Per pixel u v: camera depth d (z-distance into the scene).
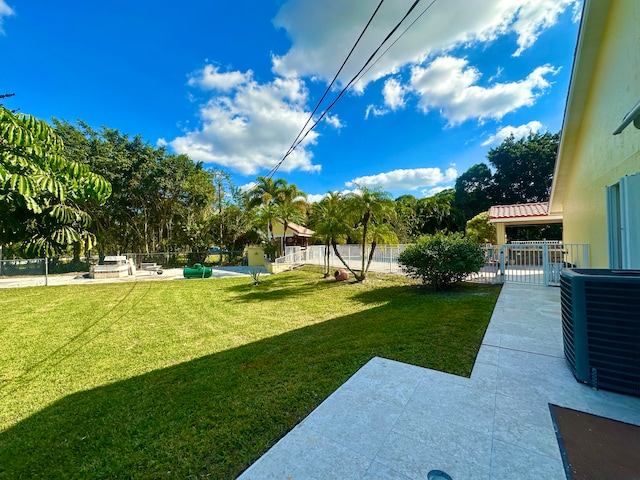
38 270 14.48
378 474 1.62
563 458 1.68
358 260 16.69
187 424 2.38
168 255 22.61
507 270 9.72
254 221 20.58
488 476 1.58
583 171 7.00
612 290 2.36
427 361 3.24
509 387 2.54
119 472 1.89
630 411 2.11
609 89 5.08
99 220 19.77
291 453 1.84
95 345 4.73
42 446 2.22
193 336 5.08
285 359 3.71
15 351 4.50
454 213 27.59
